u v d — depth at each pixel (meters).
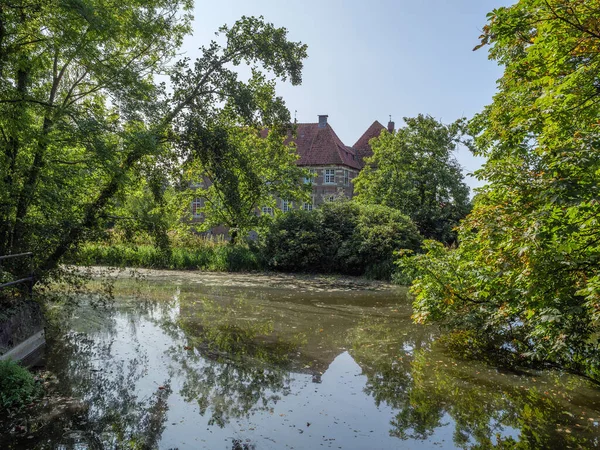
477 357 8.31
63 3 7.49
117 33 9.47
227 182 13.16
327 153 46.09
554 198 4.62
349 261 21.66
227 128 14.03
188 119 12.23
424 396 6.34
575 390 6.61
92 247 10.88
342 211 24.22
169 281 18.31
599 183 4.67
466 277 8.29
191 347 8.57
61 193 9.47
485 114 10.95
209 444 4.82
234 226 24.58
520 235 5.12
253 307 12.96
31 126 8.88
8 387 5.80
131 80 9.41
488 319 7.88
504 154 7.61
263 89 13.99
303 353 8.41
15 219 9.00
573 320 5.86
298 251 22.58
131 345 8.59
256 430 5.18
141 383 6.62
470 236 7.73
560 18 4.69
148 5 10.97
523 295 5.83
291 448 4.77
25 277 8.52
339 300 14.52
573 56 5.15
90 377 6.81
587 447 4.88
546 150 5.43
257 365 7.63
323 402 6.08
